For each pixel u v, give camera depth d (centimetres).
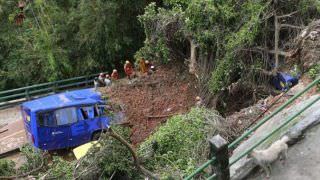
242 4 1456
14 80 2280
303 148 625
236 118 1071
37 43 2184
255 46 1391
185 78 1750
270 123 812
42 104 1484
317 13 1391
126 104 1602
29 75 2247
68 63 2248
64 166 1034
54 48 2225
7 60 2273
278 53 1335
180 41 1775
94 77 2352
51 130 1467
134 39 2367
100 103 1540
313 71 1053
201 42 1520
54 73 2217
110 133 891
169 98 1641
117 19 2252
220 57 1484
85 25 2227
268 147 614
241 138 540
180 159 898
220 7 1448
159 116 1534
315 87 934
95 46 2277
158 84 1738
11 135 1695
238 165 643
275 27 1348
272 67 1370
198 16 1508
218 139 510
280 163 597
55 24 2258
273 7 1364
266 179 579
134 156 901
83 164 952
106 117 1533
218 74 1419
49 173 1012
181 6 1844
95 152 945
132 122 1517
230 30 1470
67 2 2341
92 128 1523
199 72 1608
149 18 1780
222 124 1012
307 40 1248
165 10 1802
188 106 1572
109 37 2255
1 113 1970
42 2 2197
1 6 2206
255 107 1106
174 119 1088
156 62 1900
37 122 1445
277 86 1330
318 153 610
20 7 2203
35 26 2219
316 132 651
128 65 1905
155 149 988
